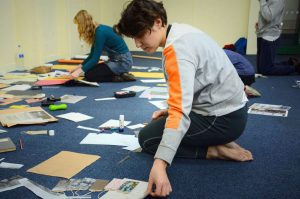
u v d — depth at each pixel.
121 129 2.34
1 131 2.35
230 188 1.60
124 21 1.43
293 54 7.31
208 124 1.74
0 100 3.18
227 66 1.67
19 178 1.66
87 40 4.21
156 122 1.90
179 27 1.51
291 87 4.09
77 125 2.51
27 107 2.90
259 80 4.59
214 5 7.68
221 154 1.89
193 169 1.79
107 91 3.71
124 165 1.83
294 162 1.91
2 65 4.80
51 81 4.09
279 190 1.59
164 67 1.47
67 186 1.58
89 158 1.90
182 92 1.35
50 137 2.25
